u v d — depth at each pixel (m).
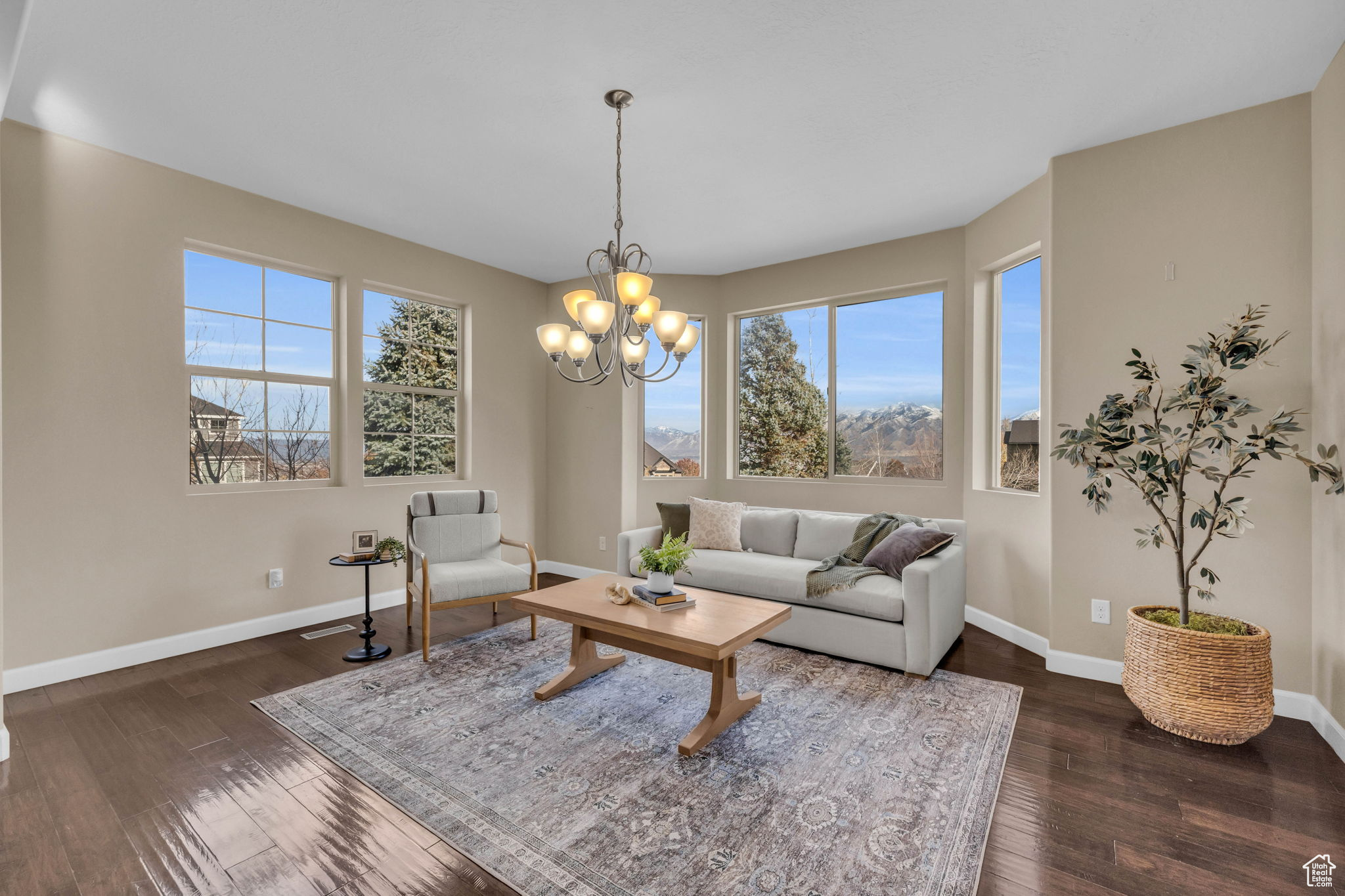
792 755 2.33
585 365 5.41
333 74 2.45
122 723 2.55
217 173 3.36
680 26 2.15
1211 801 2.02
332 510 4.04
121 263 3.13
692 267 5.20
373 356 4.38
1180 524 2.55
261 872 1.68
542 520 5.58
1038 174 3.39
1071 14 2.09
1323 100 2.45
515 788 2.10
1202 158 2.79
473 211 3.92
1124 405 2.69
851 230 4.30
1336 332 2.35
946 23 2.14
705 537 4.37
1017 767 2.24
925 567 3.16
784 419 5.20
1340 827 1.89
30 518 2.87
